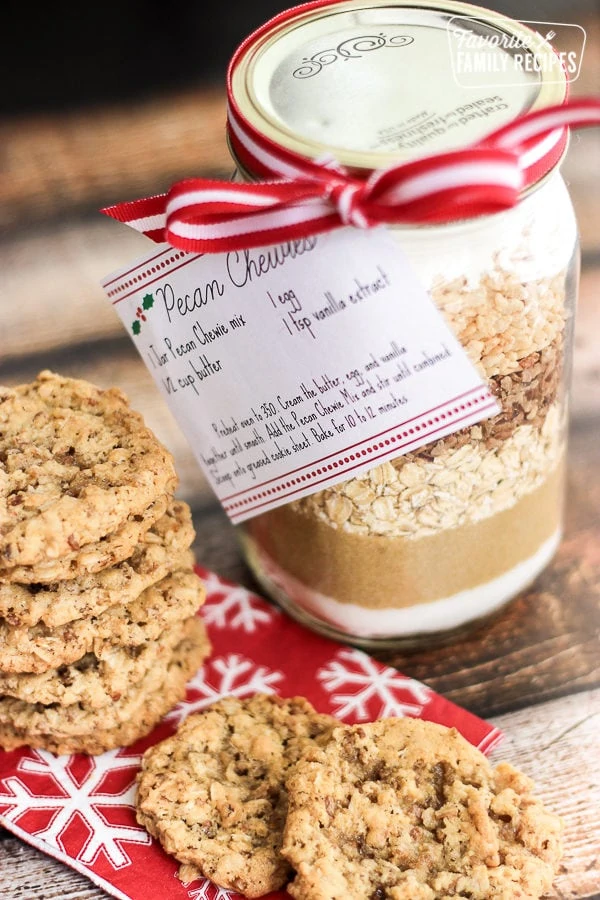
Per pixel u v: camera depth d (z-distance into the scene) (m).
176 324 0.44
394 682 0.48
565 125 0.39
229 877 0.41
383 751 0.43
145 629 0.44
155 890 0.42
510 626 0.50
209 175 0.68
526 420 0.45
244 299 0.43
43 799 0.44
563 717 0.47
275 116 0.41
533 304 0.43
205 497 0.56
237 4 0.82
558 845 0.41
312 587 0.48
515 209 0.42
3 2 0.82
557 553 0.53
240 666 0.48
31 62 0.78
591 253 0.64
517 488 0.46
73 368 0.61
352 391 0.43
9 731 0.46
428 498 0.45
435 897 0.40
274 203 0.40
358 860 0.41
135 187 0.68
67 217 0.68
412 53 0.44
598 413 0.58
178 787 0.43
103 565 0.42
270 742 0.44
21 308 0.64
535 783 0.45
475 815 0.41
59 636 0.43
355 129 0.41
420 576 0.47
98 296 0.64
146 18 0.81
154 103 0.74
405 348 0.41
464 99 0.42
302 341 0.42
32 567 0.42
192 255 0.43
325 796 0.42
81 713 0.44
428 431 0.42
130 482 0.43
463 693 0.48
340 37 0.45
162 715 0.46
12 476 0.43
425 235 0.41
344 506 0.45
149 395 0.60
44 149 0.71
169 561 0.45
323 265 0.41
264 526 0.49
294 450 0.45
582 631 0.50
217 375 0.45
